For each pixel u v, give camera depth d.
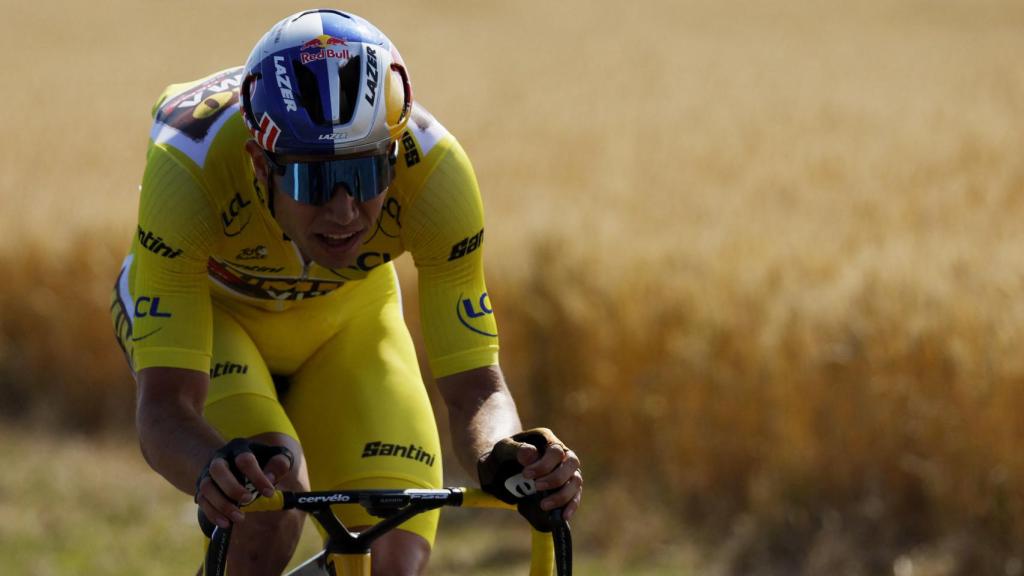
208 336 9.11
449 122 51.94
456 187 9.39
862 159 41.19
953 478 20.61
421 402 10.44
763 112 54.59
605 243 26.77
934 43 90.00
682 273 24.64
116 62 82.88
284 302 10.55
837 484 21.70
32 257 29.81
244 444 7.21
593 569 21.27
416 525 9.52
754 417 22.45
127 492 24.44
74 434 27.98
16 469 25.38
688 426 22.86
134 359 9.23
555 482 7.61
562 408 25.25
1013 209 32.28
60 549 21.59
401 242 9.59
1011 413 20.17
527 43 93.88
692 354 22.84
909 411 21.12
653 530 22.17
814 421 21.89
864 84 64.94
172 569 21.03
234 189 9.28
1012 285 21.75
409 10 129.25
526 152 44.31
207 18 118.75
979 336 20.77
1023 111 51.81
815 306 22.05
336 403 10.47
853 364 21.61
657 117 53.81
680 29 108.75
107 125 53.19
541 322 25.28
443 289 9.55
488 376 9.45
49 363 29.34
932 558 20.23
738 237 27.98
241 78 9.11
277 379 11.12
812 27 109.12
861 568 20.52
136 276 9.46
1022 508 19.95
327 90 7.92
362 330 11.01
